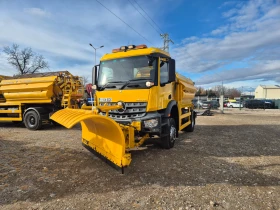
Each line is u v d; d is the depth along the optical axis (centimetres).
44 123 1023
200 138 819
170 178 413
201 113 1923
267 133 952
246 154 588
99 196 341
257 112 2727
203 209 303
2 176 420
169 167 475
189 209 303
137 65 566
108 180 403
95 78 632
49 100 1011
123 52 599
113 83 577
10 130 1013
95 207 308
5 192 353
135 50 584
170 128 641
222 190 362
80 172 443
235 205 314
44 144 692
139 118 529
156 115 536
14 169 459
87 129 573
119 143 422
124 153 418
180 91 736
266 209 303
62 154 574
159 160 525
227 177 419
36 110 997
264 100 4203
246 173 441
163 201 325
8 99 1102
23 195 344
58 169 461
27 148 639
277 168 473
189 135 891
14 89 1058
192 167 476
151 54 557
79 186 378
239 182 395
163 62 595
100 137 495
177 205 314
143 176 423
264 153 599
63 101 1045
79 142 721
